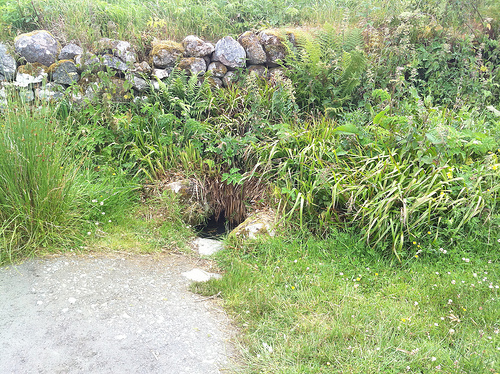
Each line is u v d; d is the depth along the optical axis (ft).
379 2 20.30
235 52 17.02
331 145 14.24
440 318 9.48
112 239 12.37
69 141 14.28
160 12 19.33
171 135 15.33
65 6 17.79
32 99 14.94
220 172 15.38
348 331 8.97
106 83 15.29
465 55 18.02
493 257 11.35
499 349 8.39
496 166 12.20
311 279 10.95
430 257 11.54
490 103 17.93
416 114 13.67
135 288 10.46
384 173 12.75
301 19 20.07
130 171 14.92
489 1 19.77
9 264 10.64
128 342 8.63
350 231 12.36
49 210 11.46
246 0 20.12
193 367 8.15
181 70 16.80
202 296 10.49
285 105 16.15
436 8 18.71
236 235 12.87
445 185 12.40
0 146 10.80
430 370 7.99
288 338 8.89
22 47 15.11
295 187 13.91
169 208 13.88
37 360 7.95
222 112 16.52
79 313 9.30
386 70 16.83
